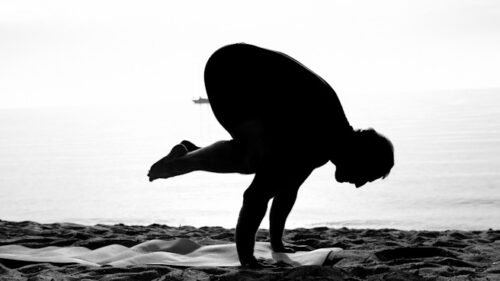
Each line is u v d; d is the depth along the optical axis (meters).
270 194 3.89
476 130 100.75
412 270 3.76
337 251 4.49
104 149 97.00
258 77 3.98
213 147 4.11
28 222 7.00
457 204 31.98
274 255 4.44
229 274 3.63
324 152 3.97
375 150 3.94
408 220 26.72
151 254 4.33
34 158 83.88
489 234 5.68
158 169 4.20
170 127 171.75
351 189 41.06
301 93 3.96
